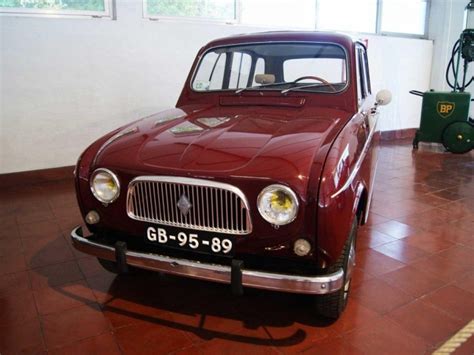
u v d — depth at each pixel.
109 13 4.69
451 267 2.76
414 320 2.17
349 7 6.62
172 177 1.82
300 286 1.72
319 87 2.62
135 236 2.02
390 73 7.21
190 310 2.26
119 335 2.05
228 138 2.02
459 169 5.38
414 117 7.81
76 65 4.57
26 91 4.38
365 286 2.51
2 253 2.93
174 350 1.95
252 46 2.86
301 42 2.74
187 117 2.49
